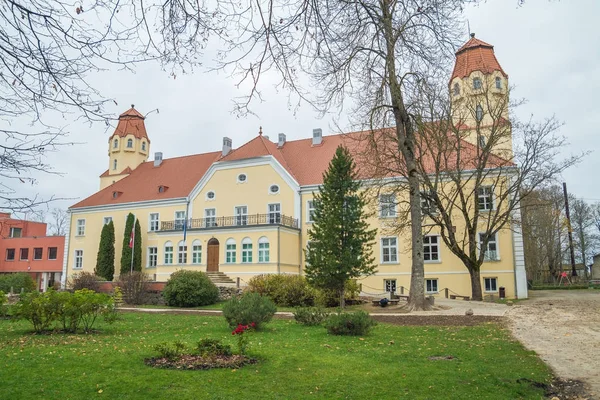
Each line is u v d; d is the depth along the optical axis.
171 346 11.07
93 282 33.91
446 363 10.23
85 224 52.28
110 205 50.75
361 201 27.61
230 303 16.42
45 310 14.86
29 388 7.85
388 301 26.30
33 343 12.69
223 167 44.59
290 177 41.31
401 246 37.19
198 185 45.56
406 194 37.06
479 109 33.28
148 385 8.06
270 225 37.69
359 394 7.80
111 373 8.87
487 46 37.25
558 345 12.61
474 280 29.69
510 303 25.47
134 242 47.06
